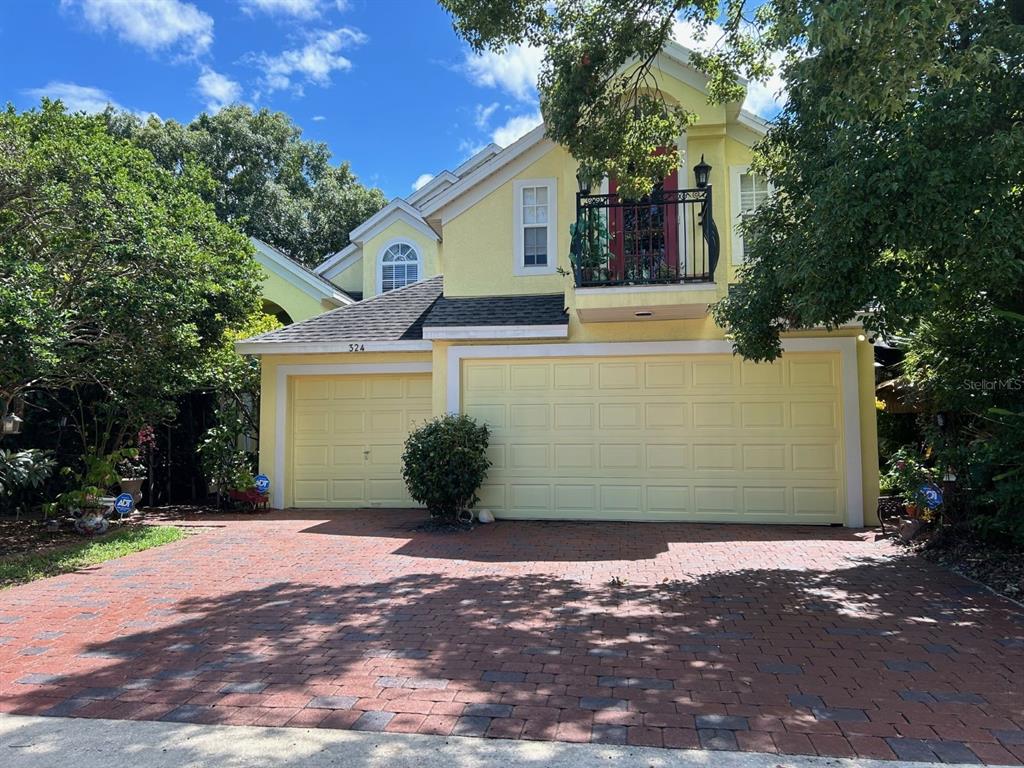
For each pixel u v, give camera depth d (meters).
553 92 8.88
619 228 11.25
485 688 4.51
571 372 11.27
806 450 10.63
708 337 10.84
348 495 12.70
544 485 11.24
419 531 10.24
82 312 9.25
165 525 11.05
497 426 11.41
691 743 3.76
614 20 8.30
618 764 3.54
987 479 7.86
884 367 11.56
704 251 10.27
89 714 4.20
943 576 7.40
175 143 27.69
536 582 7.24
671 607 6.30
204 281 10.12
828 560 8.20
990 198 5.58
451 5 8.22
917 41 4.79
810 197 6.73
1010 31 5.77
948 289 6.69
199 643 5.43
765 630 5.65
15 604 6.57
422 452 10.49
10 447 12.62
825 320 6.75
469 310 11.76
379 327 12.86
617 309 10.27
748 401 10.79
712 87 9.27
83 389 12.23
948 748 3.67
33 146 9.34
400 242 19.91
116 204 9.39
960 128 5.68
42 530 10.89
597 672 4.77
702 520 10.84
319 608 6.35
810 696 4.36
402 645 5.34
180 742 3.82
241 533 10.23
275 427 12.77
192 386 12.02
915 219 5.70
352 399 12.74
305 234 29.69
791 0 5.23
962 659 4.98
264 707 4.26
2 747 3.80
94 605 6.52
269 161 31.06
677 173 10.98
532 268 12.05
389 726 3.98
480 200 12.27
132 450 11.21
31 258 9.38
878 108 5.21
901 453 9.42
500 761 3.58
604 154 8.80
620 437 11.09
